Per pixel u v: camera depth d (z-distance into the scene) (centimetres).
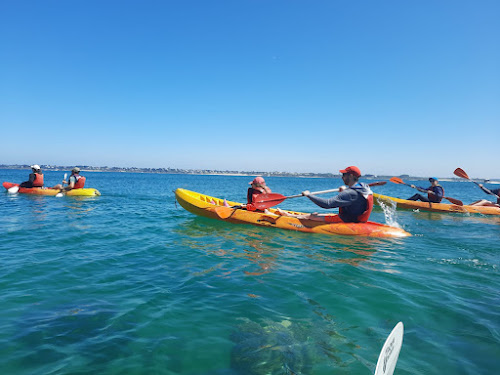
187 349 234
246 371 209
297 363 217
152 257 485
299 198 1880
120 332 258
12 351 227
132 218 862
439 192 1167
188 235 650
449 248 574
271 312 298
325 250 543
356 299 331
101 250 519
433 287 368
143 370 209
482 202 1173
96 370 208
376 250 549
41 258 462
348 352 232
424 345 242
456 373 207
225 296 336
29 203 1113
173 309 302
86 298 325
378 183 701
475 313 300
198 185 4109
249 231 696
